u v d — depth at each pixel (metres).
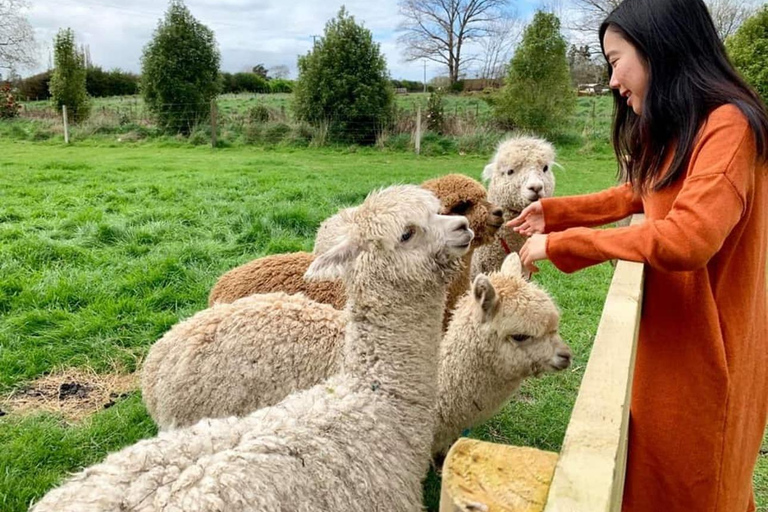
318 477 1.97
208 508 1.71
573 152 20.39
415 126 21.11
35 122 24.69
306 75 21.95
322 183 12.35
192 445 1.95
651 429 2.33
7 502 3.34
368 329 2.62
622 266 2.37
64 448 3.82
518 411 4.56
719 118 1.92
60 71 26.17
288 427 2.10
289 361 3.14
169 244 7.46
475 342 3.36
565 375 5.07
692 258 1.84
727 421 2.22
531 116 21.36
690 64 2.01
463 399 3.42
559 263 2.20
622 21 2.10
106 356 4.98
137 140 22.34
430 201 2.71
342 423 2.21
